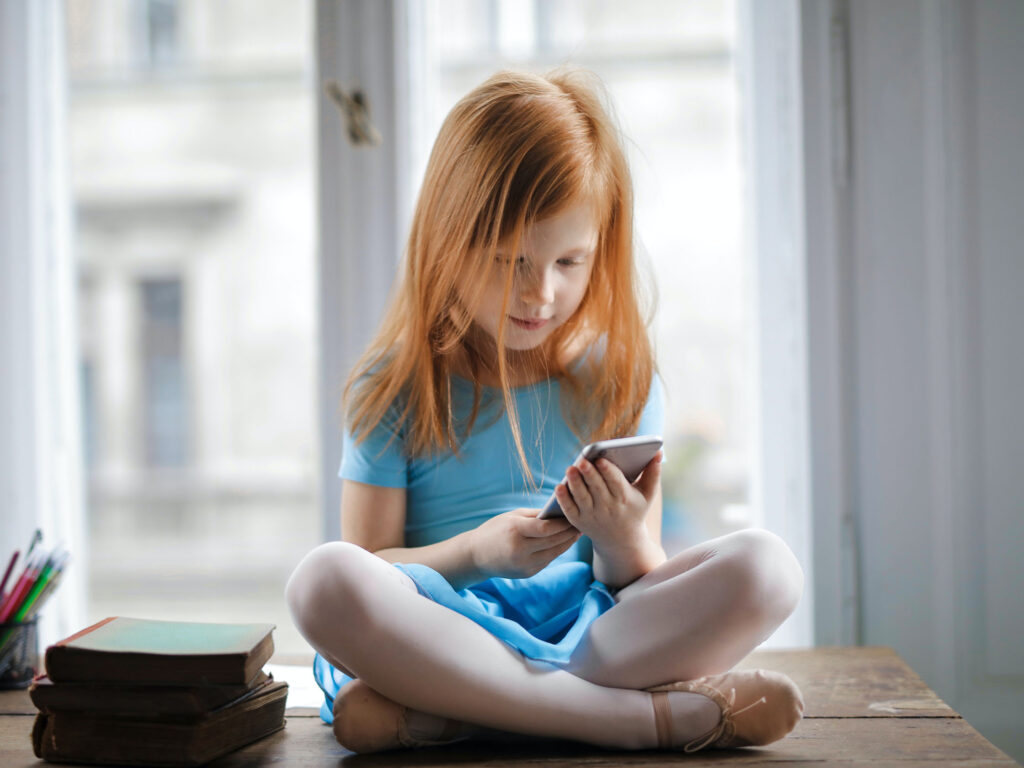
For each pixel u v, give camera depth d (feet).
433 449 3.55
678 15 6.72
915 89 4.48
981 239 4.47
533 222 3.14
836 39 4.49
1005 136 4.46
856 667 3.81
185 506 16.46
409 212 4.70
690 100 7.95
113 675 2.74
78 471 5.08
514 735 2.98
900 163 4.49
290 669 3.93
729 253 9.26
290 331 16.11
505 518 3.09
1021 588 4.47
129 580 15.30
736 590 2.77
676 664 2.86
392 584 2.75
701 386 9.55
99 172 15.10
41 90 4.89
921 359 4.49
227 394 16.33
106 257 16.38
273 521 16.21
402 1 4.67
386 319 3.81
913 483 4.50
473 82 5.61
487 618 2.90
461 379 3.64
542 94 3.36
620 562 3.16
